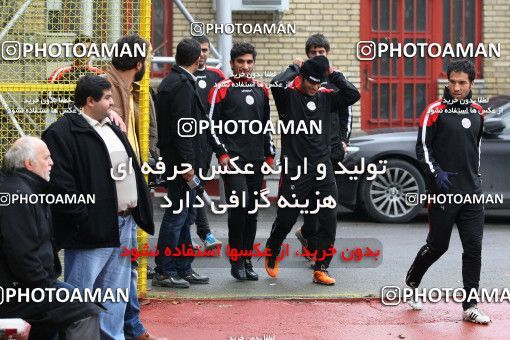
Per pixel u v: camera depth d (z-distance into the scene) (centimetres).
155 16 3969
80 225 1633
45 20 2128
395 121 4188
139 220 1720
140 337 1819
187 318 2005
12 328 1373
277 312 2066
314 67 2228
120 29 2102
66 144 1619
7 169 1499
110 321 1714
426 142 2016
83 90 1641
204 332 1909
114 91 1862
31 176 1498
